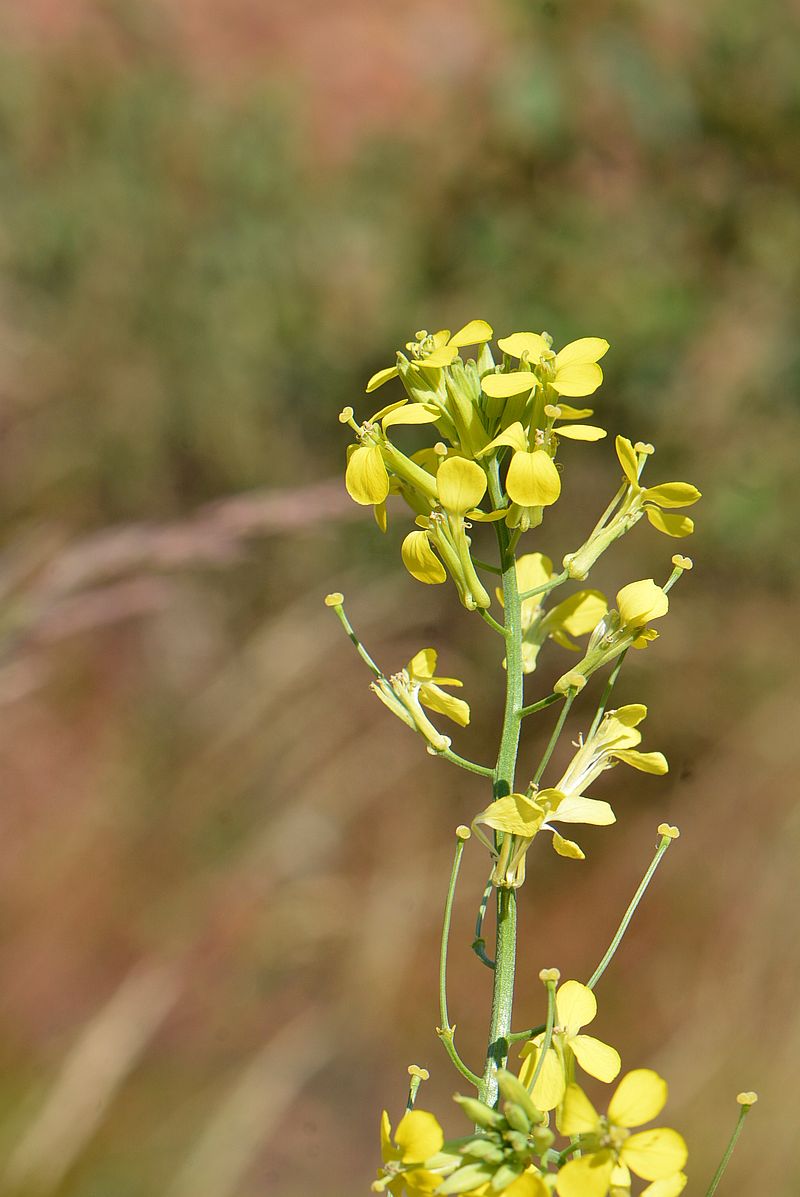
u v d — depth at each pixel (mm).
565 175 9719
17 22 12594
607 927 8008
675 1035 7324
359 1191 6961
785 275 9258
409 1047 7617
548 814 2525
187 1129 6566
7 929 7621
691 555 9039
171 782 8047
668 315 9148
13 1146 6184
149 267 10672
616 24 9484
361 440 2621
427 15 15469
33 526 9672
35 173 11086
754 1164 6566
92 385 10328
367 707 8391
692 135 9461
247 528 6379
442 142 10430
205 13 15156
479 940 2514
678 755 8477
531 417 2549
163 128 11094
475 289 9750
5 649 6051
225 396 10141
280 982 7492
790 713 8289
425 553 2602
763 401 9117
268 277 10438
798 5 9383
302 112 11945
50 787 8422
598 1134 2088
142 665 9039
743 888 7789
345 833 8016
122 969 7457
